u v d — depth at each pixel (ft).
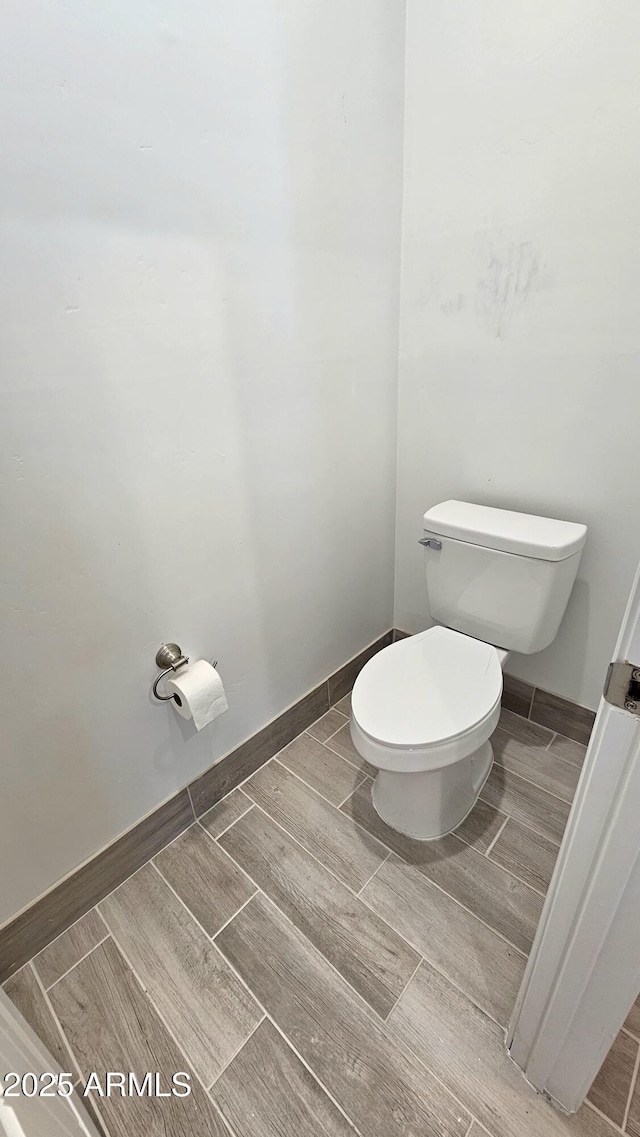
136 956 3.67
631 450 3.97
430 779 4.07
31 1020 3.36
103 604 3.37
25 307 2.54
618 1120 2.78
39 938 3.70
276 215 3.51
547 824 4.43
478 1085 2.94
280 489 4.33
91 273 2.72
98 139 2.56
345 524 5.19
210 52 2.85
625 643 1.54
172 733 4.17
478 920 3.76
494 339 4.37
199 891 4.06
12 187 2.35
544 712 5.40
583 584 4.62
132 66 2.57
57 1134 1.98
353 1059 3.09
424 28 3.83
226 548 4.05
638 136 3.23
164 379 3.23
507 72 3.57
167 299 3.08
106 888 4.05
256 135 3.22
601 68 3.21
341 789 4.89
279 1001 3.38
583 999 2.26
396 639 6.66
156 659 3.82
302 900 3.95
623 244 3.51
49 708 3.30
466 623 4.91
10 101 2.25
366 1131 2.81
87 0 2.34
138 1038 3.26
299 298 3.89
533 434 4.45
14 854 3.41
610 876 1.86
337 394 4.53
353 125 3.81
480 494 5.05
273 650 4.89
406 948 3.61
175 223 2.98
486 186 3.95
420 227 4.45
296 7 3.16
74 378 2.82
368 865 4.18
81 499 3.05
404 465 5.57
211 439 3.63
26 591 2.97
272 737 5.21
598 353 3.87
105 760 3.75
